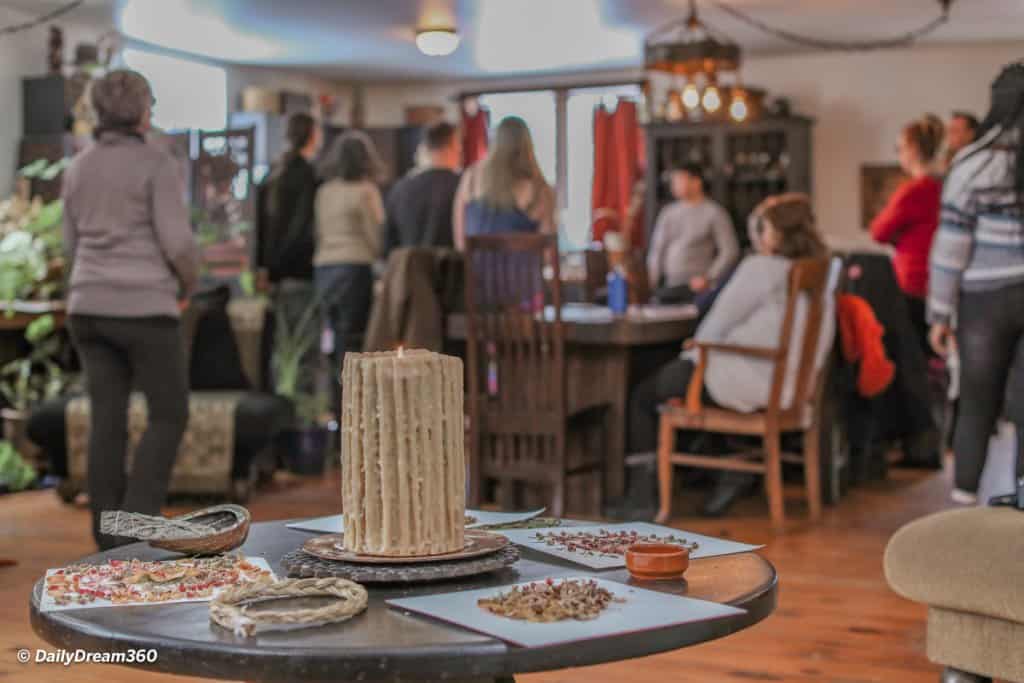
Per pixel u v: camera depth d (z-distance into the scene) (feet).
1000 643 8.33
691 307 20.47
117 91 13.79
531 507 18.48
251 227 23.53
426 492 5.81
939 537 8.64
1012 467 21.36
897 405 20.67
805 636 11.43
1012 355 13.50
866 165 33.68
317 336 22.88
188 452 18.92
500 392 17.25
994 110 13.33
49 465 19.99
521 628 4.93
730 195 33.27
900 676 10.25
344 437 5.85
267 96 32.83
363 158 23.34
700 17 28.14
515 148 18.42
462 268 18.74
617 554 6.28
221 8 26.45
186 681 10.07
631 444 17.95
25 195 25.32
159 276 13.84
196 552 6.50
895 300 20.61
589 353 18.13
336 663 4.68
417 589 5.64
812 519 17.08
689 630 5.01
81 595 5.58
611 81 35.63
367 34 29.63
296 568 5.80
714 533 16.35
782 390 16.37
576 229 36.09
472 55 32.81
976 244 13.52
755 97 32.22
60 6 26.08
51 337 22.85
